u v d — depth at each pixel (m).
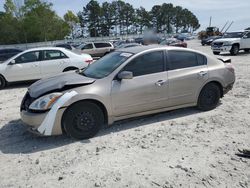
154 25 105.50
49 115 4.31
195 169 3.56
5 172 3.66
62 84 4.56
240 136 4.57
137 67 5.00
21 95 8.51
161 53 5.25
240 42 20.02
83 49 23.39
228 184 3.22
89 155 4.05
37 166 3.79
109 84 4.71
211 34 48.75
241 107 6.16
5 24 64.38
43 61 10.06
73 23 81.44
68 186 3.29
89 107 4.56
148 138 4.59
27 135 4.93
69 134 4.51
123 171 3.56
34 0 63.12
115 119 4.86
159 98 5.18
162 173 3.49
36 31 63.38
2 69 9.71
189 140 4.46
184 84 5.41
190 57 5.61
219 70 5.88
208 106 5.91
